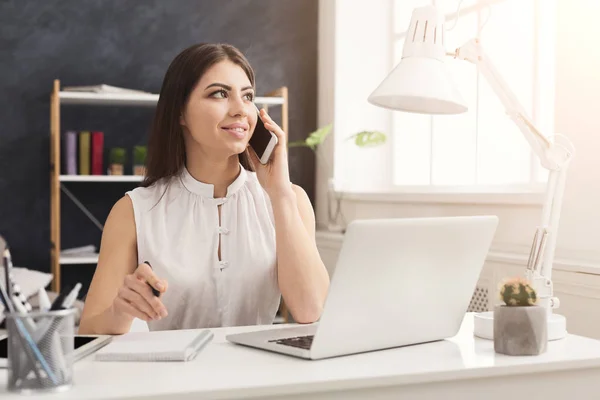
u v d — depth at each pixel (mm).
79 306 3359
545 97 2803
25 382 995
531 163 2877
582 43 2355
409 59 1557
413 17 1577
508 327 1259
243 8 4547
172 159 1813
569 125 2410
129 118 4398
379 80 4250
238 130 1722
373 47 4258
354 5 4266
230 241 1816
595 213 2301
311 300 1741
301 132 4629
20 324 994
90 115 4340
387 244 1221
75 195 4336
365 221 1177
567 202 2414
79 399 967
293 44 4613
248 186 1883
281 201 1770
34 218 4285
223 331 1494
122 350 1222
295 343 1277
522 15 2926
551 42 2770
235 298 1809
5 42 4242
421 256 1291
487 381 1179
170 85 1770
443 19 1582
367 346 1270
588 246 2330
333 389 1072
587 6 2338
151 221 1787
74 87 3998
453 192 3215
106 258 1755
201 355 1250
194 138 1749
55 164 3891
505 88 1569
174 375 1097
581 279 2240
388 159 4203
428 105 1702
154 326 1790
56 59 4305
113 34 4375
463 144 3371
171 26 4449
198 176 1822
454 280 1370
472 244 1365
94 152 4039
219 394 1016
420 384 1135
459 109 1635
